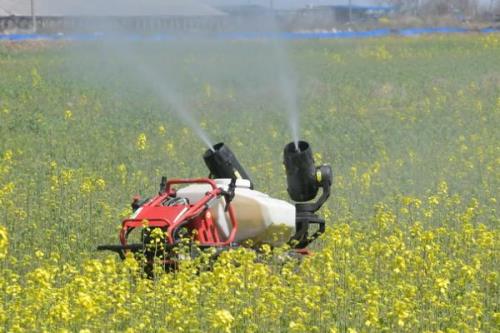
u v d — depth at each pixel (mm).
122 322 27844
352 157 64000
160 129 67875
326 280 31359
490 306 31281
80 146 66250
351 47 171125
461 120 78625
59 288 30516
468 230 37344
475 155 62125
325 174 36875
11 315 27453
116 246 33031
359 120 81812
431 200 42500
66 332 24938
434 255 34000
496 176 54562
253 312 28594
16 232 39969
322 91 102375
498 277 34062
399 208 46719
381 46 167250
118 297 28312
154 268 31406
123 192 49938
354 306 29938
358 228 41031
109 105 91000
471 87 100250
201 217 33844
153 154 63250
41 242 38125
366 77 115188
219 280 29734
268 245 33719
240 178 36812
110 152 63844
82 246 37938
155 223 32844
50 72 121938
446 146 67062
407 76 114375
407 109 86312
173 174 55656
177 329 26969
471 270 31625
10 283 32250
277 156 63438
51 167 53188
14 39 187000
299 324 26562
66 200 46500
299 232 36844
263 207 35000
